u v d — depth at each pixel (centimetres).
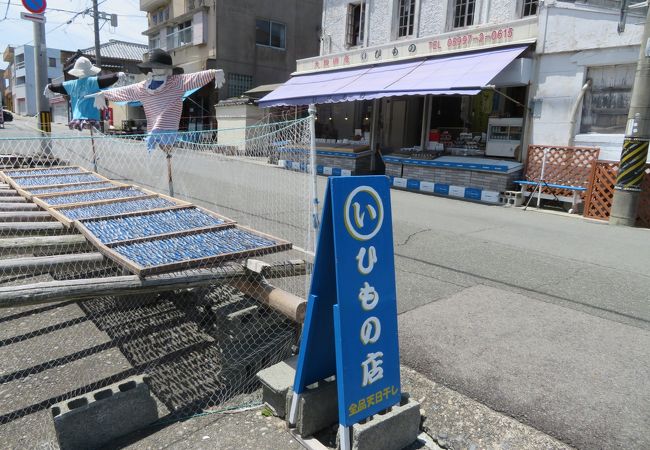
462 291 459
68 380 305
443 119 1311
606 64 877
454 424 263
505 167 968
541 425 260
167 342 354
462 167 1038
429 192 1114
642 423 261
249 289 317
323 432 257
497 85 1024
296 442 248
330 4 1545
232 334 302
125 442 248
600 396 285
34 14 1095
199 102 2277
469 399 284
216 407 281
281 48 2353
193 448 243
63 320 387
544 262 564
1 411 274
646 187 819
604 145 892
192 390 298
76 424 237
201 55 2259
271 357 312
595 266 554
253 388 302
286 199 846
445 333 366
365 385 232
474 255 586
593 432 253
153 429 259
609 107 895
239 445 246
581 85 914
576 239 693
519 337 362
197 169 1151
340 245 221
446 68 1074
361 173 1330
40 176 631
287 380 270
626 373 312
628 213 799
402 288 463
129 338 359
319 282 235
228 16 2139
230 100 1945
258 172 1102
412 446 250
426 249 608
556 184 934
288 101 1385
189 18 2305
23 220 418
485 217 841
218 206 787
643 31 790
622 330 379
